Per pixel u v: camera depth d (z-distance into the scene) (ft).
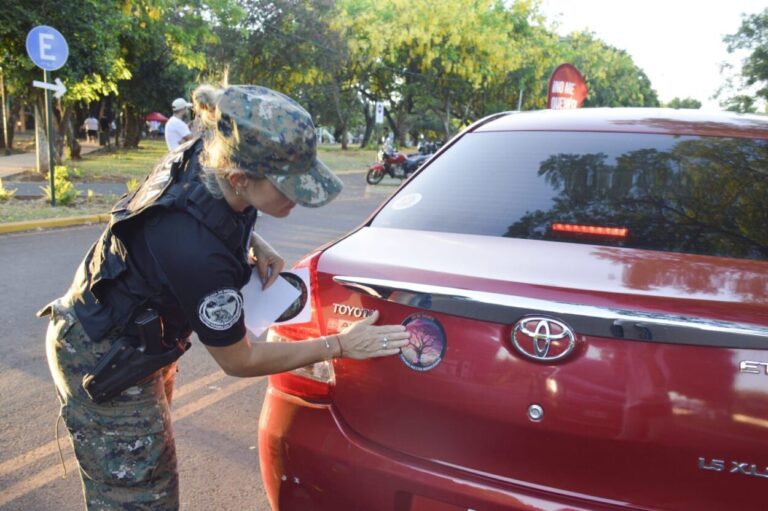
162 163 5.49
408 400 5.63
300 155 4.64
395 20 107.04
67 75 45.42
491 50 110.73
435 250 6.33
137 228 5.19
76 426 5.81
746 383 4.60
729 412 4.64
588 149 7.78
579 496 5.08
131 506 5.89
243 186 4.83
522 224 6.86
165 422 5.99
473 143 8.55
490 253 6.16
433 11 106.11
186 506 9.08
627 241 6.42
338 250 6.59
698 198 6.84
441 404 5.46
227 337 5.15
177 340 5.77
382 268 5.96
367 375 5.84
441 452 5.53
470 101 137.90
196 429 11.34
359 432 5.94
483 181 7.65
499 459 5.31
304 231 32.81
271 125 4.54
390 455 5.73
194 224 4.99
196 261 4.94
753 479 4.62
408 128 157.17
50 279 20.71
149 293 5.32
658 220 6.63
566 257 5.98
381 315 5.76
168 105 103.09
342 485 5.97
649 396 4.81
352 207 45.34
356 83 132.26
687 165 7.30
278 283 6.15
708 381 4.68
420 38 107.24
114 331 5.51
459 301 5.32
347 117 144.46
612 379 4.88
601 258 5.93
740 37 88.07
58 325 5.75
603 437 4.93
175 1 71.05
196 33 72.64
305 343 5.55
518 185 7.45
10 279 20.58
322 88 128.06
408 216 7.46
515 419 5.18
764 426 4.56
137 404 5.76
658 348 4.80
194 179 5.10
